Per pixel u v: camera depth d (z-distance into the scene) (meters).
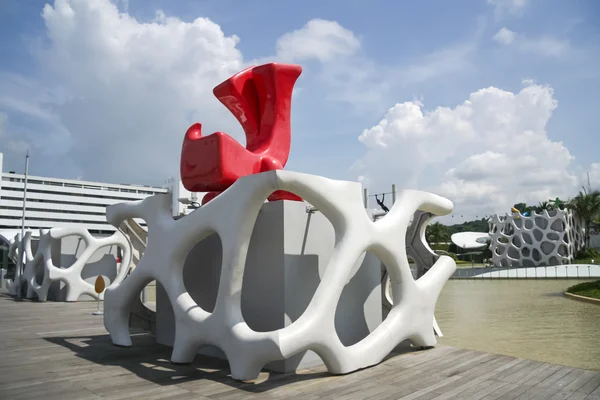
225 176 7.62
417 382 6.71
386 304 10.71
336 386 6.49
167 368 7.63
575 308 17.12
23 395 6.29
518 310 16.81
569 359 9.16
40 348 9.52
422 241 11.07
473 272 40.47
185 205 10.59
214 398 6.00
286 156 8.73
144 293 15.20
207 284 8.84
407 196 8.73
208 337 7.16
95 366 7.88
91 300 19.78
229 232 6.96
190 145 8.15
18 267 22.06
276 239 7.62
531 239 49.62
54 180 87.06
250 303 7.97
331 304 6.86
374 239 7.66
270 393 6.18
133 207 9.29
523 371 7.31
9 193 82.00
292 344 6.29
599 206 55.50
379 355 7.66
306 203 7.92
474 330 12.63
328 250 8.23
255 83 9.10
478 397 6.04
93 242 19.38
